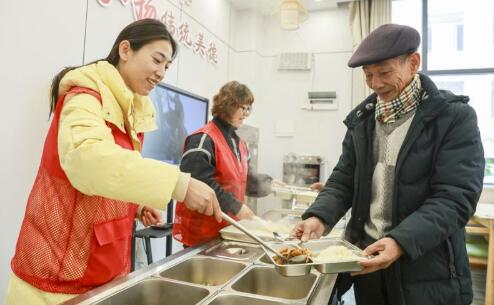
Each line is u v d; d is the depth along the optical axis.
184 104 3.22
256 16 4.62
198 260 1.18
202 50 3.65
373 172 1.21
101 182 0.73
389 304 1.07
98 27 2.25
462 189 0.94
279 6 3.37
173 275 1.07
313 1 4.42
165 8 2.96
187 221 1.64
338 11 4.58
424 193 1.04
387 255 0.85
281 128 4.77
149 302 0.95
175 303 0.94
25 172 1.81
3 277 1.72
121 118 0.96
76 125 0.77
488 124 4.18
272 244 1.07
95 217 0.90
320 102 4.60
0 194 1.70
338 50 4.57
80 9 2.11
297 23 3.27
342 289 1.22
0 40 1.65
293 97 4.74
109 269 0.95
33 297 0.86
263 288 1.10
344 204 1.30
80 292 0.89
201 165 1.53
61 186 0.87
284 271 0.83
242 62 4.62
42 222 0.87
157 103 2.78
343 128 4.53
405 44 0.98
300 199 2.69
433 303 1.01
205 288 0.92
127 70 1.01
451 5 4.30
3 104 1.69
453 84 4.32
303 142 4.69
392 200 1.09
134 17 2.56
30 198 0.91
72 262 0.88
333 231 1.50
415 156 1.04
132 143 1.03
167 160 2.94
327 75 4.61
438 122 1.01
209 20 3.82
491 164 4.12
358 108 1.30
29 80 1.80
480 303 2.69
